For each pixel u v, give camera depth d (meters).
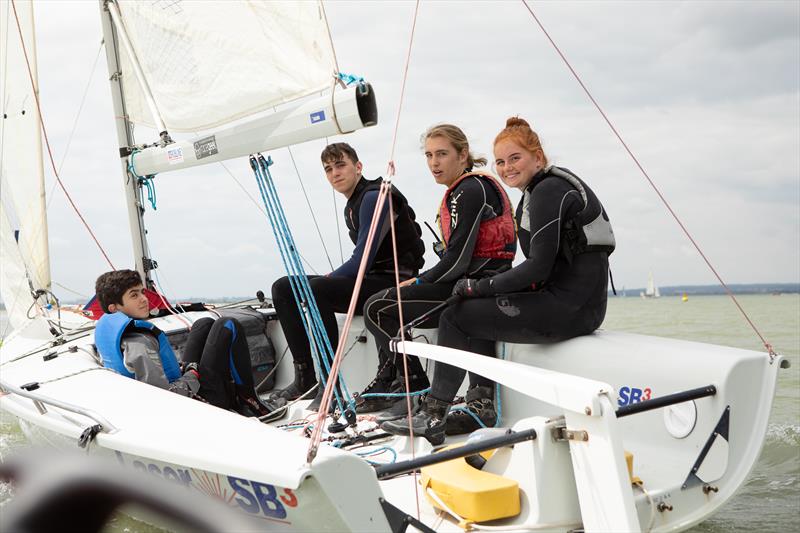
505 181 2.44
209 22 2.55
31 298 3.77
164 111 2.87
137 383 2.24
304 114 2.30
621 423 2.29
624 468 1.58
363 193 3.07
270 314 3.58
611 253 2.45
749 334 10.25
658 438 2.18
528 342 2.45
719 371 2.03
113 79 3.61
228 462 1.52
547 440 1.72
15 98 3.70
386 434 2.50
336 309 3.13
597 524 1.63
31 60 3.65
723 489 2.02
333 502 1.42
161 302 3.55
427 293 2.68
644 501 1.92
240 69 2.53
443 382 2.41
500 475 1.85
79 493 0.21
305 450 1.51
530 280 2.31
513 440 1.71
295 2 2.27
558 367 2.43
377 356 3.13
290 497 1.46
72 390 2.28
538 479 1.72
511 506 1.76
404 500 2.01
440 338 2.52
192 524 0.22
